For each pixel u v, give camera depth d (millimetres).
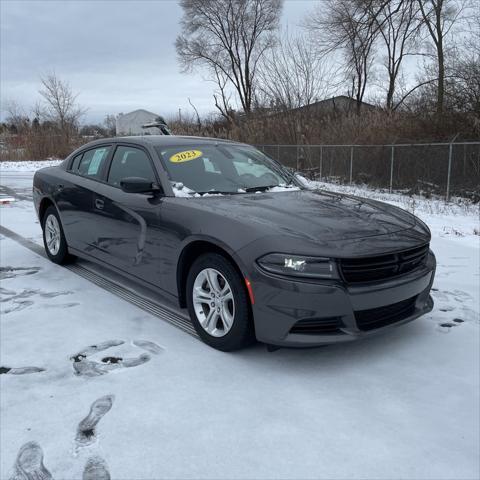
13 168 24094
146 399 2730
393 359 3266
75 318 3902
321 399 2760
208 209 3422
